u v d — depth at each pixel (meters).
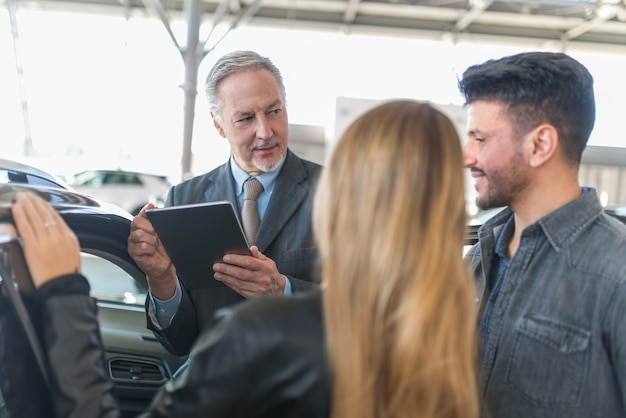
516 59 0.95
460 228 0.69
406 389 0.63
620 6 10.80
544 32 12.02
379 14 11.54
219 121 1.51
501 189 0.97
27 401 0.83
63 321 0.76
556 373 0.89
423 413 0.64
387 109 0.71
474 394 0.70
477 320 1.07
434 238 0.65
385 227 0.65
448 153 0.68
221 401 0.64
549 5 11.09
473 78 0.96
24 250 0.78
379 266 0.64
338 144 0.71
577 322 0.88
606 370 0.86
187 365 1.26
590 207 0.94
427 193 0.66
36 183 1.63
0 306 0.83
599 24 11.47
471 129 0.97
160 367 1.87
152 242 1.25
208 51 9.12
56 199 1.07
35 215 0.80
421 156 0.67
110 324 1.95
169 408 0.67
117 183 9.95
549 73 0.90
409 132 0.68
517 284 0.97
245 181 1.50
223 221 1.12
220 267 1.21
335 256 0.67
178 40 8.87
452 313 0.65
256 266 1.19
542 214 0.97
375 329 0.64
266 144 1.42
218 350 0.64
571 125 0.92
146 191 9.99
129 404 1.80
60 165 10.85
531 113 0.92
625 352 0.83
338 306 0.65
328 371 0.64
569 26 11.70
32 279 0.79
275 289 1.25
